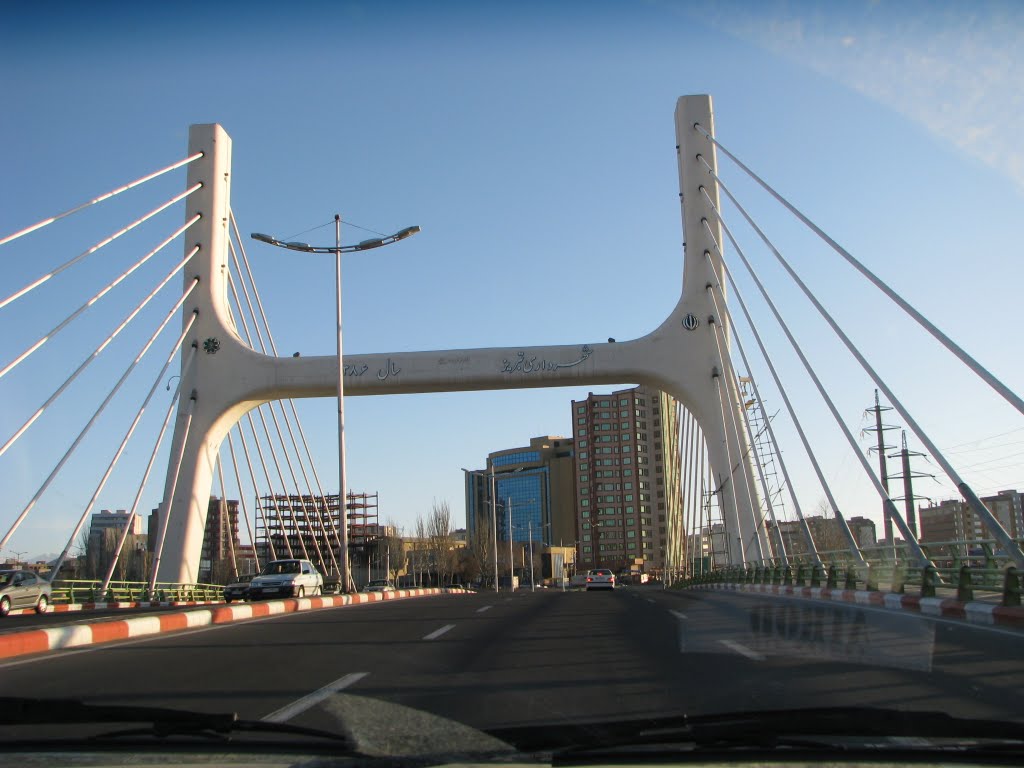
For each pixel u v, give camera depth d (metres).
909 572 20.09
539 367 36.16
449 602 24.12
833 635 12.08
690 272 36.66
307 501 54.12
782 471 27.59
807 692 7.48
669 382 36.00
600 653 10.53
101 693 8.02
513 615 17.34
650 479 132.75
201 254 36.50
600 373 36.12
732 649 10.63
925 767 4.56
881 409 42.62
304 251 34.44
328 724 6.29
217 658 10.64
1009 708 6.73
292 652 11.15
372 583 74.94
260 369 35.84
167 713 5.53
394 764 4.79
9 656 11.43
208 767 4.75
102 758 4.99
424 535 103.69
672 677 8.47
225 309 37.06
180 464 34.78
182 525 34.19
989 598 17.00
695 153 37.12
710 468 35.75
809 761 4.65
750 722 5.11
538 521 154.12
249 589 29.20
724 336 35.31
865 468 21.11
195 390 35.56
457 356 36.41
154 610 27.06
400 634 13.41
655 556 130.25
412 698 7.49
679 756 4.73
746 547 33.72
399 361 36.31
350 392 36.56
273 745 5.21
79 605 31.11
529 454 159.88
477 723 6.30
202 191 36.84
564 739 5.22
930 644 10.80
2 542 23.33
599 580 47.34
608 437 133.38
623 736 5.11
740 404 34.62
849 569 22.91
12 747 5.23
